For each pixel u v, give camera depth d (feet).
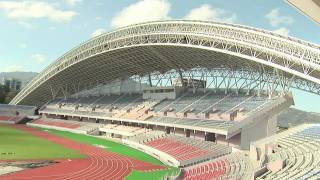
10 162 161.58
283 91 215.72
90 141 272.10
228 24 197.98
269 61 186.91
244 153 180.24
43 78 398.01
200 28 212.23
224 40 199.31
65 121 392.27
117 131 304.30
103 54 292.61
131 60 303.07
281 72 209.15
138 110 308.81
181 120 250.57
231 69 253.85
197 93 285.43
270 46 180.55
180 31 222.69
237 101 238.48
